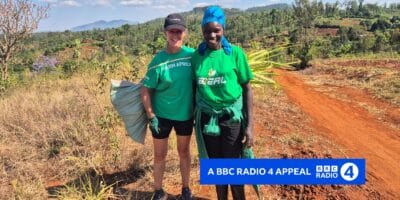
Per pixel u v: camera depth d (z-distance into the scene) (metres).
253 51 5.62
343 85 16.61
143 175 5.16
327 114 10.38
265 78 5.50
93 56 14.84
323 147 6.75
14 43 14.11
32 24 14.21
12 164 5.52
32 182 4.99
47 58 15.76
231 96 3.71
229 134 3.83
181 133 4.25
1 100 8.89
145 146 5.79
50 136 6.16
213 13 3.57
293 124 8.52
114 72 8.52
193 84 4.09
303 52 29.19
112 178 5.12
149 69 4.07
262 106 10.24
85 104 7.12
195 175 5.10
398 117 9.97
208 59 3.67
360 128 8.88
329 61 30.61
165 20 3.94
